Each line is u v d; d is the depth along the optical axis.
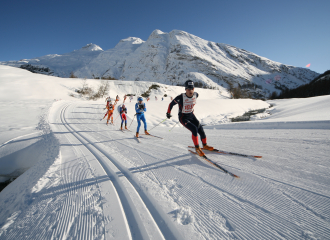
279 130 5.18
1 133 7.17
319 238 1.24
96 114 14.40
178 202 1.86
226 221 1.53
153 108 18.95
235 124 6.98
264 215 1.55
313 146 3.20
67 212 1.82
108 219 1.66
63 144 4.84
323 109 10.70
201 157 3.20
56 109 14.92
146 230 1.50
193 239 1.35
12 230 1.67
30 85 35.59
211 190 2.04
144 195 2.07
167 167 2.85
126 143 4.99
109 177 2.64
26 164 5.14
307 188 1.88
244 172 2.42
